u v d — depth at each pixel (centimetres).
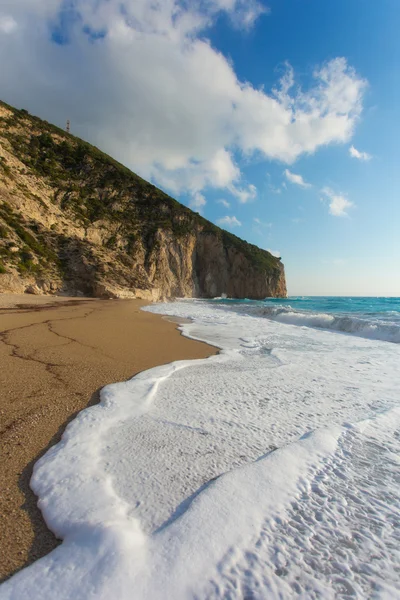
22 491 179
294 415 302
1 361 444
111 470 198
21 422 266
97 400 326
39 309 1454
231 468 204
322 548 142
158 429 259
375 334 916
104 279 3291
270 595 117
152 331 895
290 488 184
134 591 114
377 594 121
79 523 149
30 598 111
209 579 122
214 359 548
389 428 278
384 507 173
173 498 171
